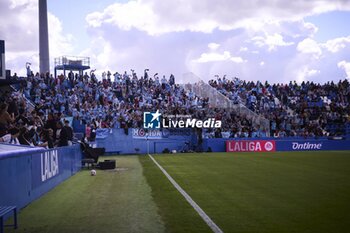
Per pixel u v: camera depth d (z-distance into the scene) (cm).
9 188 868
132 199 1058
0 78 1925
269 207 925
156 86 4162
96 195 1136
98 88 3816
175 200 1030
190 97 4088
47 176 1236
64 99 3378
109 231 733
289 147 3659
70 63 4812
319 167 1911
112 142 3366
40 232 738
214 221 791
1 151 895
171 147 3516
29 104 2881
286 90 4553
